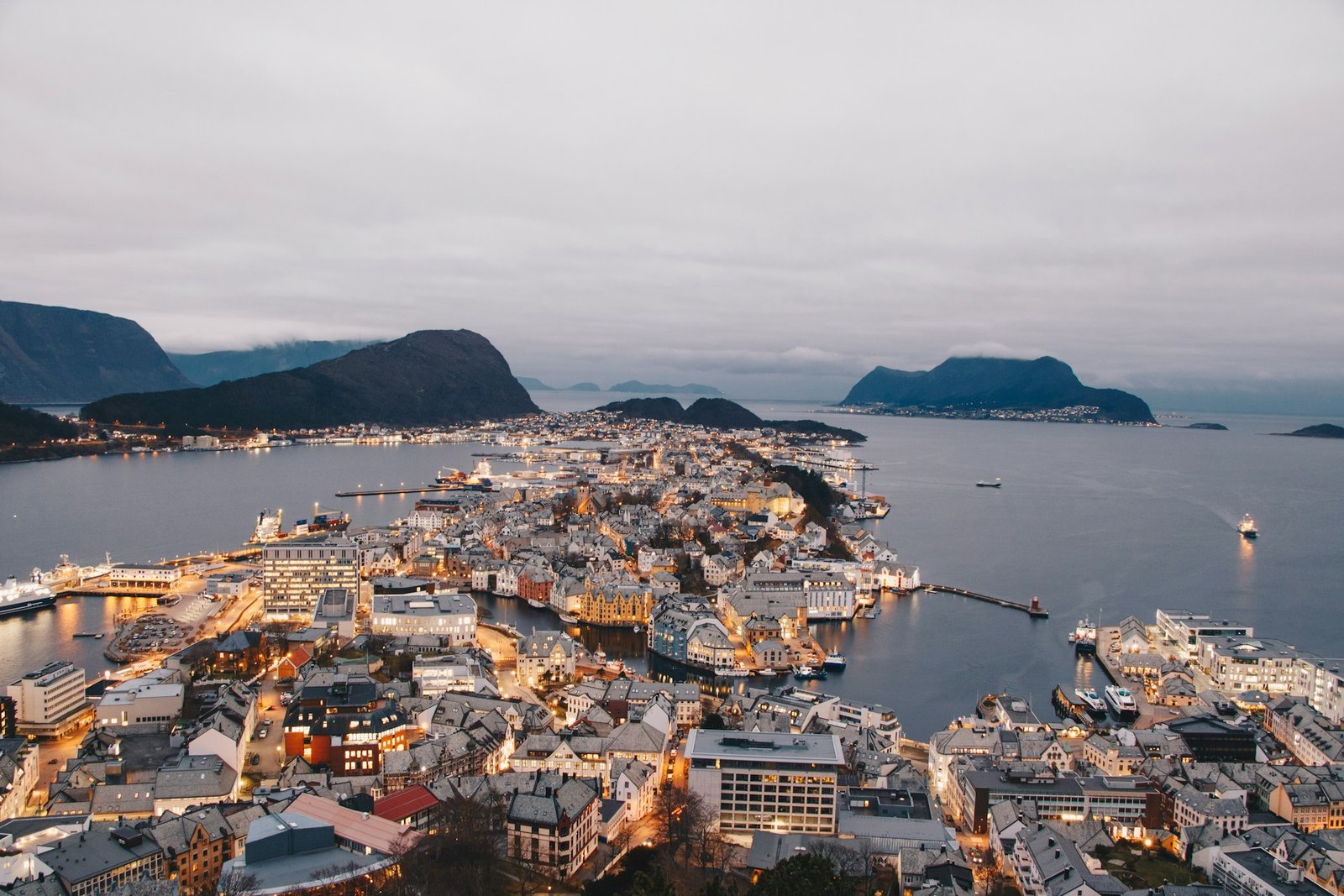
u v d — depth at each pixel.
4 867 198.25
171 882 191.75
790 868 197.75
